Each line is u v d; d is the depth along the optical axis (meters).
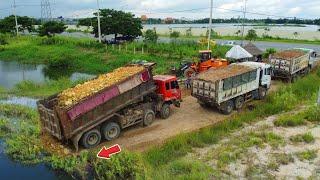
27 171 14.72
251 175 14.05
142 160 14.34
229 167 14.70
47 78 36.31
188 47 52.28
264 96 24.64
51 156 15.62
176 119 20.48
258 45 66.62
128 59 42.53
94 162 14.45
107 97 16.47
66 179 14.11
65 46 57.81
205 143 17.05
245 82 22.27
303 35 99.50
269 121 20.39
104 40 61.81
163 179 12.87
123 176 13.75
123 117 17.52
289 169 14.63
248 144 16.83
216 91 20.25
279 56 29.53
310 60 33.41
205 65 28.00
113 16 63.22
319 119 20.36
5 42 64.56
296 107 23.12
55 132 15.87
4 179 13.91
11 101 24.77
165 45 53.25
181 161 14.52
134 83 17.66
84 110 15.65
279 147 16.73
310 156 15.70
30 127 18.41
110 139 17.14
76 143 15.74
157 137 17.69
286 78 29.70
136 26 64.31
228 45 56.12
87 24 91.50
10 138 17.64
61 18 144.88
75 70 40.59
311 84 27.59
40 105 16.52
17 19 88.12
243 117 20.23
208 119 20.56
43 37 70.69
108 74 18.77
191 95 23.12
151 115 19.38
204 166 14.34
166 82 19.92
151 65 19.25
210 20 36.00
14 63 47.00
